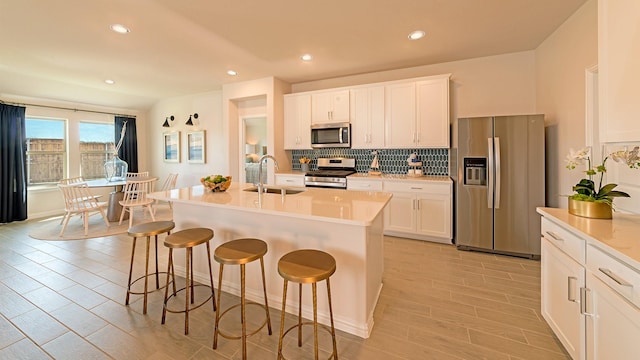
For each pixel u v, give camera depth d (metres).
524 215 3.10
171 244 1.88
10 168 4.71
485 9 2.52
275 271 2.18
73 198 4.03
